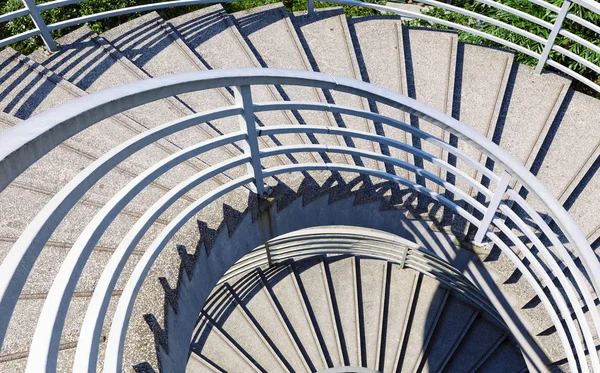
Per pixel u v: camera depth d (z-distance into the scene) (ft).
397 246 20.80
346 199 15.33
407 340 21.67
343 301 22.22
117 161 7.47
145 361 9.55
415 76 18.26
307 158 15.12
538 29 20.89
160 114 14.69
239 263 20.17
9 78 15.24
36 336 5.62
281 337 21.12
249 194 13.30
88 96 6.66
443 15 23.70
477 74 18.48
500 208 12.75
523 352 16.79
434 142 11.84
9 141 5.12
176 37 17.56
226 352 20.53
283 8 19.54
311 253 21.74
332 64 18.20
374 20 19.63
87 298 9.95
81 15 22.61
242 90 9.87
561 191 16.10
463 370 20.94
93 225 7.43
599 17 19.84
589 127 17.39
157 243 10.14
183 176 13.17
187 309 11.80
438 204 15.72
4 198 11.83
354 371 20.75
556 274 12.76
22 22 21.95
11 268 4.80
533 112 17.60
